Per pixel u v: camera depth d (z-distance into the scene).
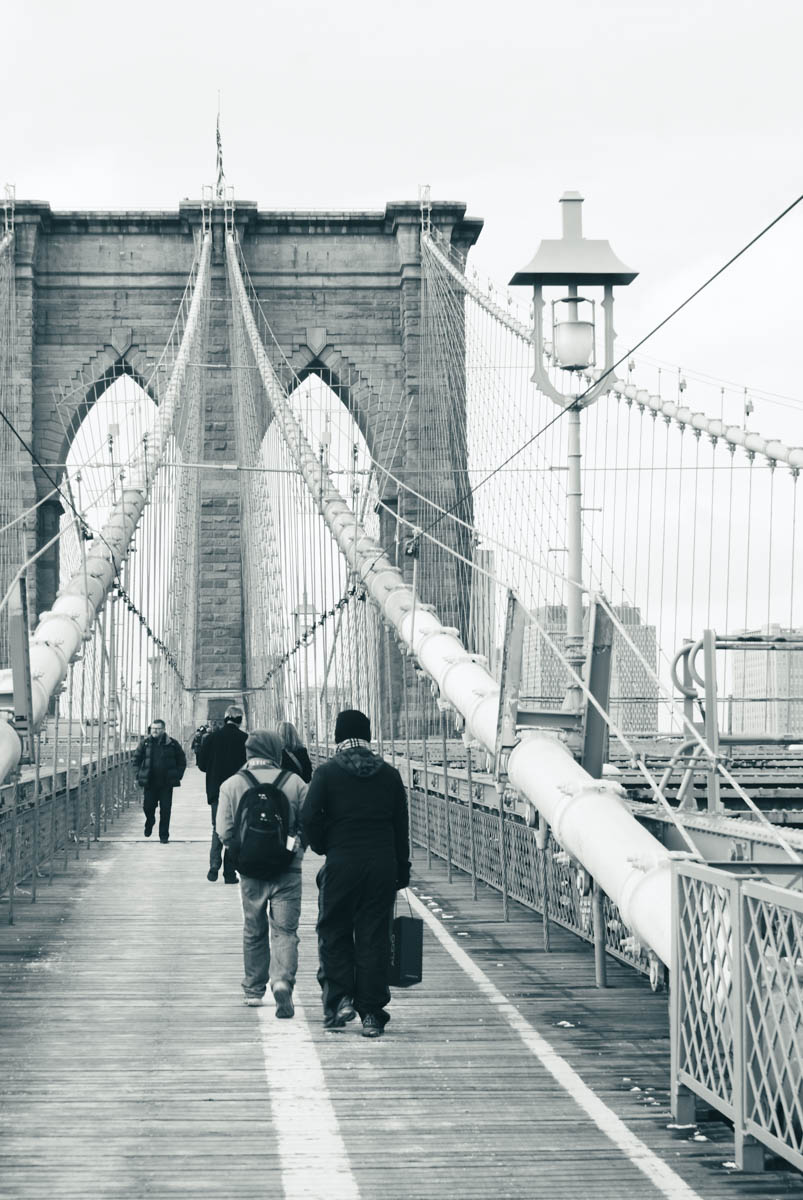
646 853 8.03
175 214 66.69
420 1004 9.94
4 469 63.81
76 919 14.23
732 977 6.43
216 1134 6.91
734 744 14.70
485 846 16.59
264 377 46.53
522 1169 6.41
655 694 18.61
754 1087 6.27
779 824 14.61
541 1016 9.55
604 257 14.86
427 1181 6.26
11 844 13.99
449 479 63.28
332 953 9.09
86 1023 9.34
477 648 22.48
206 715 62.38
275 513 48.03
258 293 67.19
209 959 11.85
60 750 26.91
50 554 64.44
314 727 34.97
